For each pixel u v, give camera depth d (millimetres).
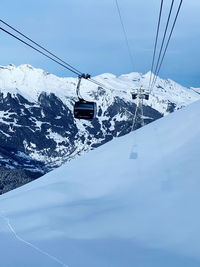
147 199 6621
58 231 5781
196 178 7074
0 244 5418
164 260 4332
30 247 5188
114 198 7219
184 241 4758
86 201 7457
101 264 4410
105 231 5508
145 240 4992
